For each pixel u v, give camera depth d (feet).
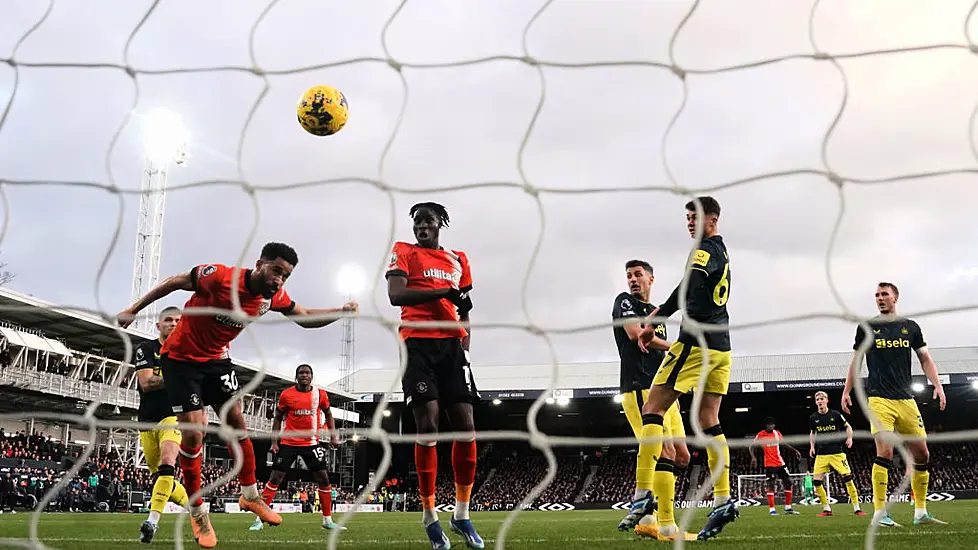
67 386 86.53
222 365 17.19
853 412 138.31
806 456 138.21
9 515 37.81
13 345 83.46
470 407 15.35
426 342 14.99
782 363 139.23
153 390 20.38
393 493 137.59
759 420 157.99
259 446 121.70
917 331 22.77
